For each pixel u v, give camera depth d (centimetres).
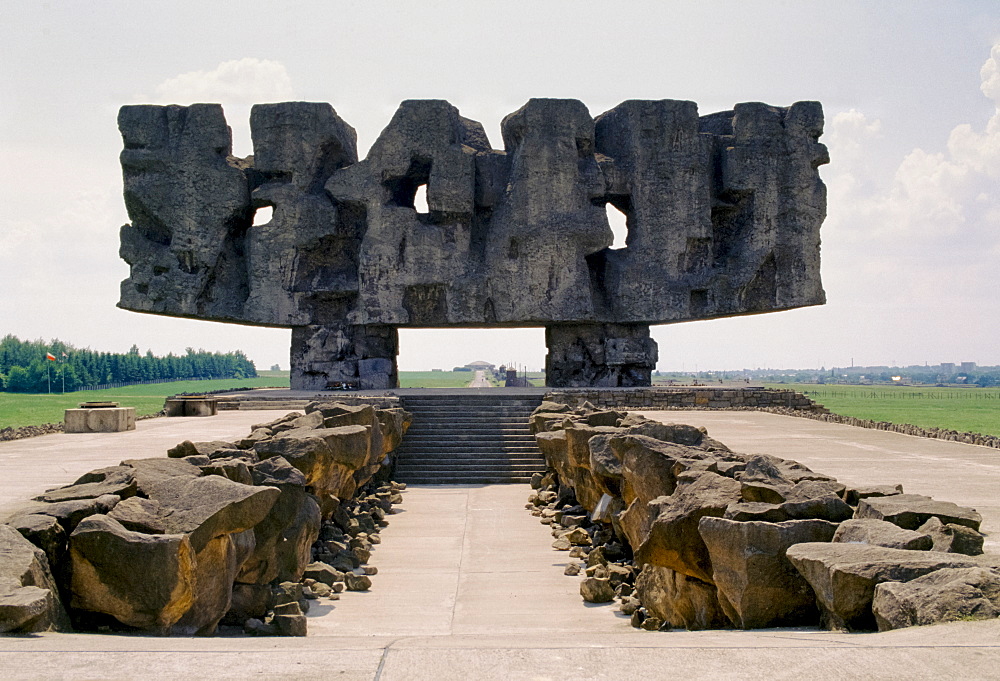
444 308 3884
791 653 524
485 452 2728
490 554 1546
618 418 1900
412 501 2212
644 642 589
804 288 3891
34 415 3856
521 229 3778
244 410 3275
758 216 3888
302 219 3859
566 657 534
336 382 3878
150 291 3828
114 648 565
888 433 2441
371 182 3847
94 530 770
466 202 3825
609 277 3903
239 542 984
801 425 2736
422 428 2897
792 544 733
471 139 4053
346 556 1435
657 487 1125
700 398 3512
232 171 3897
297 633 989
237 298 3966
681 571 873
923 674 469
